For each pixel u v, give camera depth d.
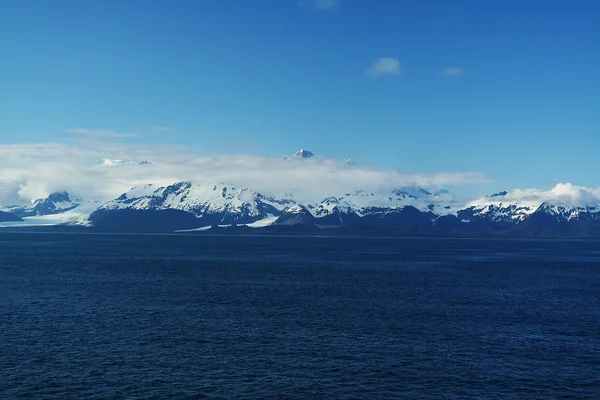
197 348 75.94
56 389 60.19
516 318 99.06
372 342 80.12
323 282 153.25
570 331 88.62
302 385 62.47
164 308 105.19
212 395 59.44
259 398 58.84
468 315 101.56
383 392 60.75
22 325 88.50
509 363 70.81
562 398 59.66
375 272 189.75
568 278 175.00
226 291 130.38
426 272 192.88
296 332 85.69
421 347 77.69
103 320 93.00
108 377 64.06
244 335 83.31
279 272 184.25
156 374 65.25
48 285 139.50
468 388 62.12
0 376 63.72
